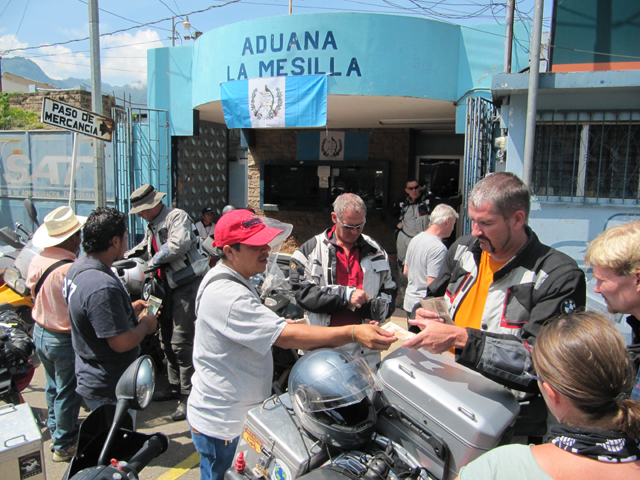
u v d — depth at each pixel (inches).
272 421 66.1
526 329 66.1
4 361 111.2
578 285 65.8
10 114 468.4
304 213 361.1
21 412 73.2
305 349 71.3
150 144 311.3
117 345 96.3
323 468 55.9
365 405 63.0
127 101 296.0
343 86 226.7
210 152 360.5
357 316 101.0
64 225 117.2
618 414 39.0
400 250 256.4
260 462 64.7
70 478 60.2
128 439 72.2
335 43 224.5
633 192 147.3
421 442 60.4
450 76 234.4
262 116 242.2
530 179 145.6
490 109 186.1
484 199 69.3
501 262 74.3
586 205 149.0
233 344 72.3
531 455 41.2
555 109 149.9
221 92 253.4
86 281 95.9
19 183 341.4
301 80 231.1
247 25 240.1
